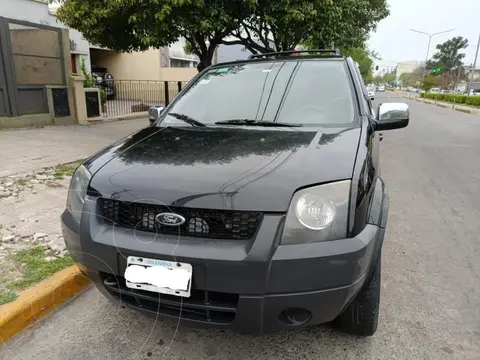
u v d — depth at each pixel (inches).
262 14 323.0
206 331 96.3
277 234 67.4
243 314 69.7
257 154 82.9
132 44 334.0
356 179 73.4
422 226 162.6
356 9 430.0
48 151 260.8
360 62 1521.9
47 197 173.0
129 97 765.3
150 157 86.2
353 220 70.6
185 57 1072.2
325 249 67.4
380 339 92.8
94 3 284.7
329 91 116.0
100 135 339.0
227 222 69.3
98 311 104.7
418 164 284.5
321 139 91.7
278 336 93.8
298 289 67.6
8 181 191.3
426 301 108.6
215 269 67.8
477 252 139.2
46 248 127.1
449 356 87.7
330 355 87.7
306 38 414.0
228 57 885.8
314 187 70.4
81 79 400.5
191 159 82.7
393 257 134.2
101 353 89.2
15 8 476.4
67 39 385.4
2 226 142.4
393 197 201.6
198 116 117.6
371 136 99.7
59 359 87.3
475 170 268.1
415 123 582.6
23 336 94.7
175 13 267.3
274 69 127.9
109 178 79.7
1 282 106.9
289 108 112.4
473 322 99.8
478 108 1025.5
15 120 342.6
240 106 116.7
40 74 365.7
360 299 83.8
